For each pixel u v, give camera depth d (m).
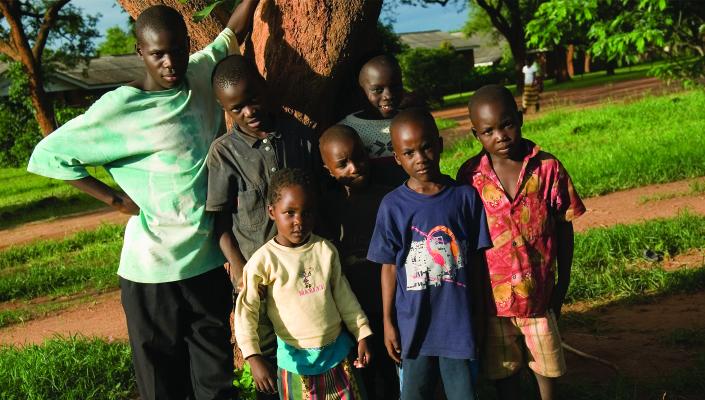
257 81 3.25
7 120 24.64
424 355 3.15
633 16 10.42
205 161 3.43
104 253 10.01
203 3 4.14
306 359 3.23
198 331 3.57
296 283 3.20
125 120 3.33
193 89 3.47
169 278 3.42
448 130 20.47
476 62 66.81
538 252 3.19
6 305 8.22
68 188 19.23
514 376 3.34
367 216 3.45
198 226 3.41
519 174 3.16
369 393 3.68
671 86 23.06
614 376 4.20
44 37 21.80
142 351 3.52
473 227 3.16
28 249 10.89
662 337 4.71
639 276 5.82
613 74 41.31
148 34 3.22
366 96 3.63
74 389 4.80
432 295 3.11
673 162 9.66
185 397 3.76
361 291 3.48
